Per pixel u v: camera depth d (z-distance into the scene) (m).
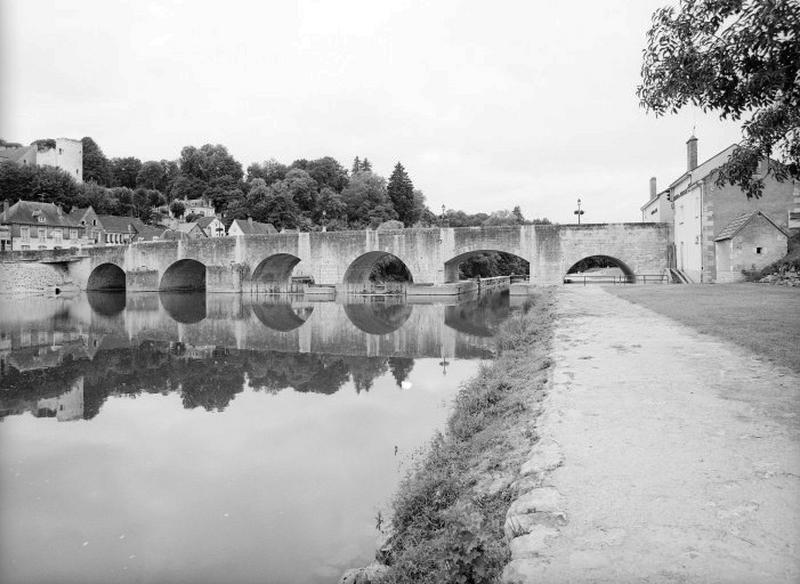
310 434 12.50
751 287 28.73
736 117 8.48
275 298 61.03
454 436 8.89
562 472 5.57
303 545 7.68
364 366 21.08
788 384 8.37
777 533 4.25
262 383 18.17
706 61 8.09
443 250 55.78
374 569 5.96
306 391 16.95
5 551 7.70
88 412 14.70
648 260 48.28
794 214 35.38
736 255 33.91
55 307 49.34
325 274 61.59
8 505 9.11
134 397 16.34
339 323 36.28
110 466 10.77
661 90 8.67
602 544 4.24
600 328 15.53
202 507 8.91
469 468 7.15
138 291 69.69
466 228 54.50
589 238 49.84
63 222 83.25
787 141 8.95
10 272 67.25
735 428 6.53
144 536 8.03
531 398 8.95
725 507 4.68
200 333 31.20
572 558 4.11
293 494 9.31
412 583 5.04
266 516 8.56
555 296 30.05
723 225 36.34
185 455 11.35
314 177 130.88
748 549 4.05
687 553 4.04
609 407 7.65
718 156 41.41
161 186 137.38
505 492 5.78
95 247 72.44
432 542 5.55
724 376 9.05
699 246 37.78
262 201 108.88
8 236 75.38
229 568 7.15
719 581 3.71
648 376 9.34
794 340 11.62
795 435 6.23
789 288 27.03
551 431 6.81
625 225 48.72
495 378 12.02
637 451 5.98
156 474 10.35
